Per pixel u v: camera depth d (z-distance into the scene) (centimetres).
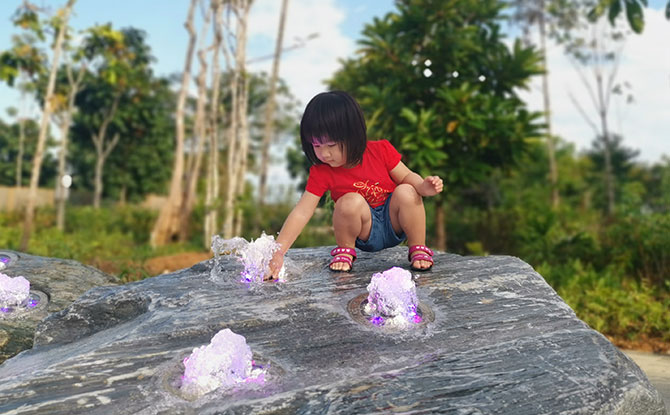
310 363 217
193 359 205
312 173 296
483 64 1166
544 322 247
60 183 2177
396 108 1063
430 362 216
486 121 1024
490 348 226
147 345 230
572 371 208
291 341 233
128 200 3812
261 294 275
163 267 1030
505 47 1164
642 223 934
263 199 1669
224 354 203
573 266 870
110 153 3650
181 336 236
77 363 216
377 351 225
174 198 1759
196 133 1997
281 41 1598
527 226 1139
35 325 362
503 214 1485
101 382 204
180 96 1759
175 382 204
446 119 1040
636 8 868
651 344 557
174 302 271
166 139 3772
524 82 1162
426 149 1002
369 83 1195
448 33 1074
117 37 1914
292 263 325
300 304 263
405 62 1117
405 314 250
